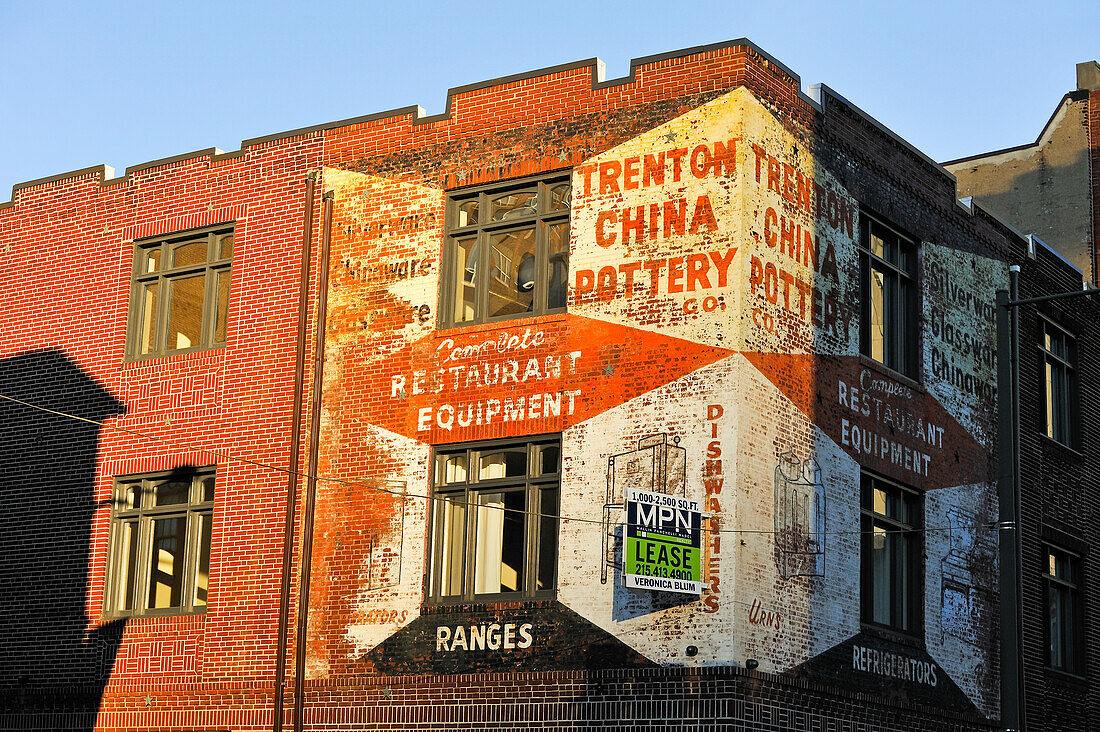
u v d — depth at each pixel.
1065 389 30.22
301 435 23.47
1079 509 29.75
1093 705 29.11
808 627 20.97
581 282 21.72
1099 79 37.09
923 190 25.70
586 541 20.73
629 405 20.89
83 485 25.55
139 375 25.44
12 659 25.42
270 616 23.03
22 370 26.78
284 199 24.77
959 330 26.23
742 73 21.28
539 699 20.55
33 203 27.53
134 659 24.14
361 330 23.44
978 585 25.55
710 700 19.31
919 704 23.23
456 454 22.33
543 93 22.78
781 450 20.92
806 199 22.38
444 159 23.41
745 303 20.61
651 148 21.67
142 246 26.28
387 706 21.69
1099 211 36.34
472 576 21.73
